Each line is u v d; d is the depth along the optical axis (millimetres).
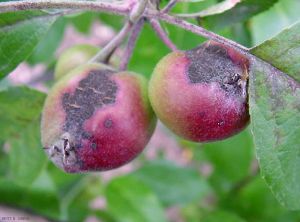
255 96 135
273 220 265
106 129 143
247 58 138
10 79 229
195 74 138
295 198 133
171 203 271
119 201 242
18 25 160
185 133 141
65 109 147
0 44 160
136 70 229
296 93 134
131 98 147
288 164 133
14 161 201
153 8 150
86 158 144
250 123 138
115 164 146
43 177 246
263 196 264
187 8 198
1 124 191
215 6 156
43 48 272
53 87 155
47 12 162
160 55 225
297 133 133
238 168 269
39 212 250
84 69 153
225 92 136
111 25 261
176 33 205
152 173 276
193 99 136
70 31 432
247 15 164
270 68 136
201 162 301
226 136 141
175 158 385
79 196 282
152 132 152
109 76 151
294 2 198
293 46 135
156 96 142
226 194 272
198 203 287
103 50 164
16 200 247
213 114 137
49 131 148
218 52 142
